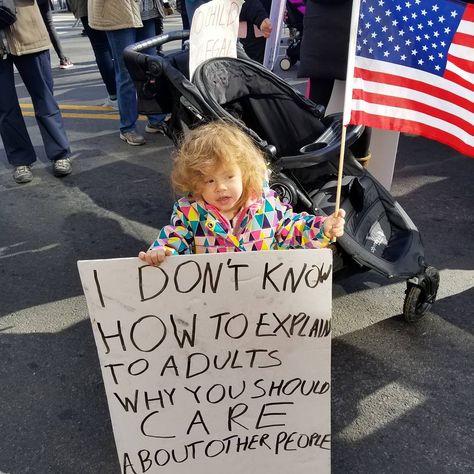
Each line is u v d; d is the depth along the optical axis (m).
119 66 4.61
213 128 1.67
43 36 3.84
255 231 1.69
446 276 2.90
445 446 1.97
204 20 2.69
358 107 1.83
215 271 1.47
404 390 2.21
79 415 2.15
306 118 2.89
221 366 1.60
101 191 4.07
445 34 1.67
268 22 4.05
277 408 1.67
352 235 2.33
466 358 2.36
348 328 2.56
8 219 3.72
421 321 2.58
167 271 1.46
